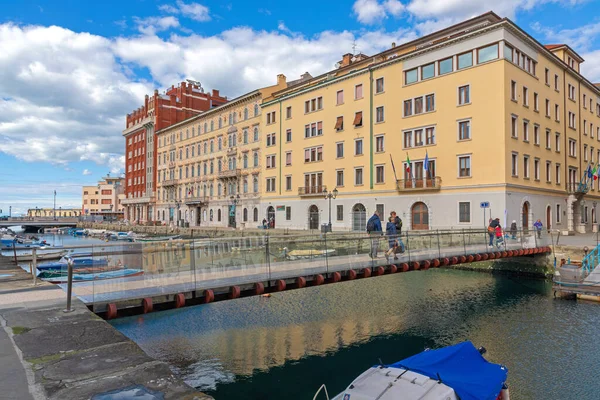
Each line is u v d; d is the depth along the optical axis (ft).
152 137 285.64
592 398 37.58
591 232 153.89
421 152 127.95
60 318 27.55
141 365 19.30
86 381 17.51
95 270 36.04
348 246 53.52
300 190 168.25
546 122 131.54
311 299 76.84
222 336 56.59
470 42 116.98
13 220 315.17
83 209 472.85
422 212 127.24
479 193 113.19
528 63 123.54
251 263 45.19
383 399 21.75
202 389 40.93
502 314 64.44
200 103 290.56
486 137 112.88
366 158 143.64
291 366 46.42
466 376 25.17
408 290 83.20
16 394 16.21
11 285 40.81
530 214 118.11
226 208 212.64
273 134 184.24
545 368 44.14
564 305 67.97
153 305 37.99
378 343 53.36
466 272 101.76
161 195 274.36
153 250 38.70
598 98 174.91
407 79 133.08
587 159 160.56
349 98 150.82
